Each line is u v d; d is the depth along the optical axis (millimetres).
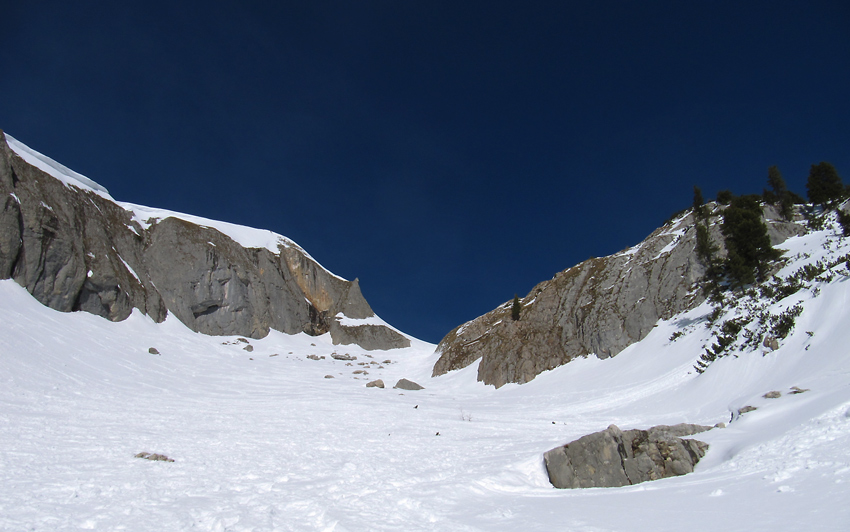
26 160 49281
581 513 9695
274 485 13562
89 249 49219
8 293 38875
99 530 9586
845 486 8133
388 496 12258
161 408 26281
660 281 41906
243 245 76312
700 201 47344
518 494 12375
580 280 52000
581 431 22812
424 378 59312
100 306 47531
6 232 40875
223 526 9914
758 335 26359
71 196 51969
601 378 36250
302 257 85688
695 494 9867
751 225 34031
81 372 31656
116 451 16656
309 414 27203
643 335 39594
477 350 58000
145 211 70812
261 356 56594
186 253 64688
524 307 56844
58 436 18172
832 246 30703
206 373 41688
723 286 36281
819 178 44000
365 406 30766
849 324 21297
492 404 35906
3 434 17516
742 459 11625
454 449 19438
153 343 46969
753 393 21938
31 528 9508
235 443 19266
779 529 6992
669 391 28062
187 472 14688
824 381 17141
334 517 10375
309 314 77625
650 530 7988
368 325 80938
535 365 44562
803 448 10867
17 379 26453
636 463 13008
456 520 10047
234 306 65000
